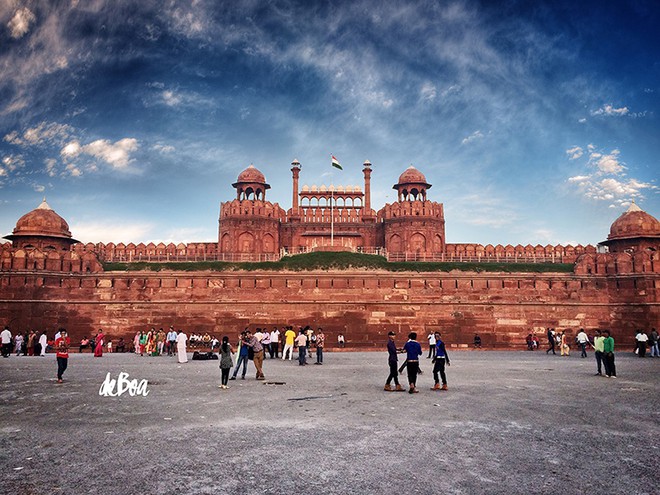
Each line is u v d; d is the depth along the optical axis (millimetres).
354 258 43562
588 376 17812
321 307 38781
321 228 55500
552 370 20016
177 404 11758
